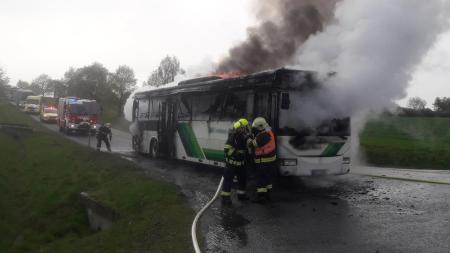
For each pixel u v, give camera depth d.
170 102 17.66
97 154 20.25
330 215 8.79
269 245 6.88
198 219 8.56
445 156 18.53
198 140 15.26
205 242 7.10
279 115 11.27
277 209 9.40
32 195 17.25
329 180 13.52
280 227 7.93
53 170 19.84
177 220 8.70
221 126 13.80
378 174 14.95
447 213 8.86
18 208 16.44
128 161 17.58
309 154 11.51
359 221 8.27
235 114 13.02
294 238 7.23
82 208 13.57
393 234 7.36
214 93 14.33
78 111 33.94
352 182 13.09
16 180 20.59
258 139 10.02
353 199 10.42
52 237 12.51
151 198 10.81
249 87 12.26
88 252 8.82
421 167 17.95
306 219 8.50
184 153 16.42
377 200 10.27
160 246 7.43
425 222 8.14
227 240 7.18
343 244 6.86
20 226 14.26
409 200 10.23
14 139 31.36
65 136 33.28
